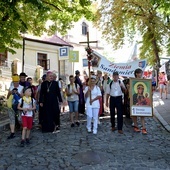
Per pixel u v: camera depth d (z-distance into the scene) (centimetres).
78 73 1282
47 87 997
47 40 3055
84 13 1658
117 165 618
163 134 928
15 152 733
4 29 1227
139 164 623
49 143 824
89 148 759
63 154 707
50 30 1905
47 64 3028
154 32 2419
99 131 980
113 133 945
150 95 975
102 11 2564
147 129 1011
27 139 830
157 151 727
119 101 958
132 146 777
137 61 1168
